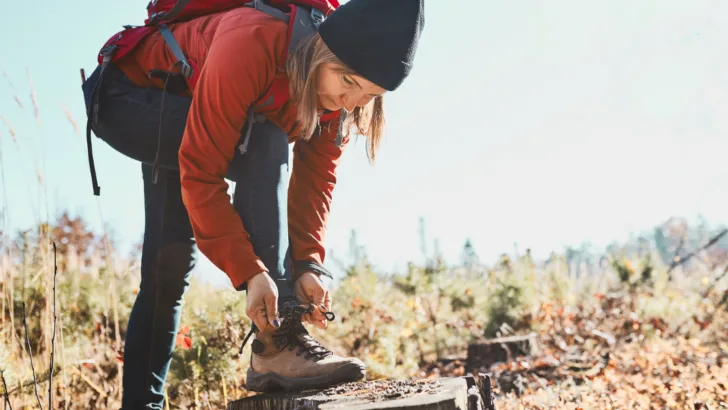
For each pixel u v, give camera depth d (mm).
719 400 3418
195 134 2166
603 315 6383
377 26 2150
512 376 4547
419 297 6285
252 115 2236
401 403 1813
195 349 3613
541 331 5922
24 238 4090
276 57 2201
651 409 3410
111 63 2434
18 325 3830
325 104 2307
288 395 2244
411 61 2213
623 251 7891
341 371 2305
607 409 3299
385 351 4516
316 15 2295
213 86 2143
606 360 4793
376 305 5570
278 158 2301
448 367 5199
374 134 2596
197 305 4258
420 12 2225
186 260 2588
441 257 6902
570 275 8078
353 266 5969
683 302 6891
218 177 2186
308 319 2447
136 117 2389
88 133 2434
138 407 2541
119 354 3371
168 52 2385
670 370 4160
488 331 6227
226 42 2180
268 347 2387
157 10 2502
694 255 9383
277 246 2252
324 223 2562
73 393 3486
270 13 2268
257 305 2123
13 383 3107
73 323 4363
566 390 3863
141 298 2588
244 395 3637
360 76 2180
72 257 5203
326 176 2588
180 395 3549
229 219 2164
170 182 2541
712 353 4863
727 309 6977
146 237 2590
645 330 5891
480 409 2131
